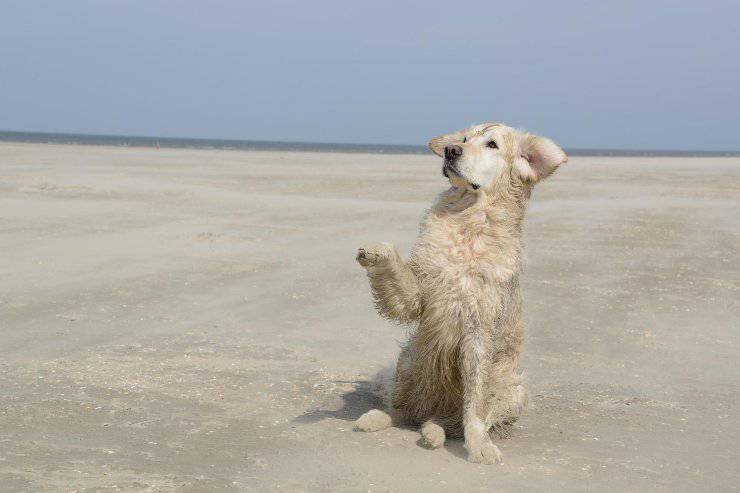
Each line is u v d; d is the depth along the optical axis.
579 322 3.67
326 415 2.55
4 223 5.97
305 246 5.40
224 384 2.77
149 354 3.06
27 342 3.16
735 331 3.59
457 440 2.48
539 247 5.62
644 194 10.09
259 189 9.56
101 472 2.07
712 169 18.02
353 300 3.94
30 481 2.01
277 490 2.02
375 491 2.05
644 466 2.25
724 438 2.46
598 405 2.74
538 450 2.37
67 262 4.55
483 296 2.43
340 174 12.77
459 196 2.54
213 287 4.09
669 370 3.09
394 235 5.95
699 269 4.93
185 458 2.17
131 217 6.58
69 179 9.94
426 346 2.50
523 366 3.11
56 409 2.48
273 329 3.44
